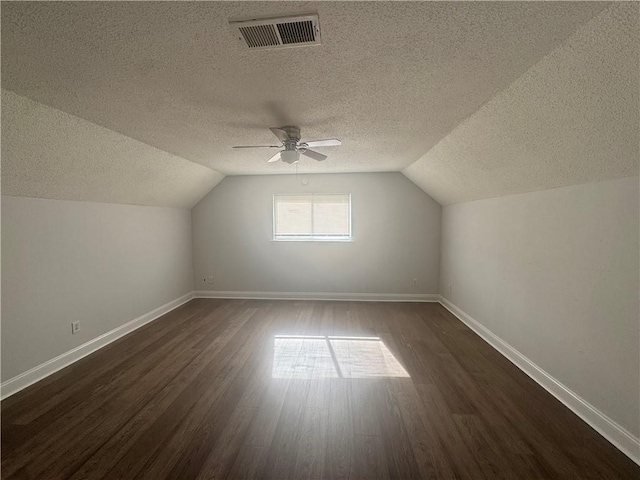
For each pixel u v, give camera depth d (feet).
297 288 17.81
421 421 7.02
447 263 16.08
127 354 10.57
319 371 9.37
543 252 8.56
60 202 9.61
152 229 14.39
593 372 6.85
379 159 13.51
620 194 6.17
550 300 8.27
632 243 5.93
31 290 8.67
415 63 5.41
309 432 6.67
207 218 17.81
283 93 6.61
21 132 6.95
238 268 17.95
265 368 9.57
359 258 17.47
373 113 7.83
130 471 5.66
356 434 6.61
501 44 4.81
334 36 4.59
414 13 4.08
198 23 4.23
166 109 7.34
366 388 8.42
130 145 9.89
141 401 7.81
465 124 8.48
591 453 6.05
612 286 6.36
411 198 17.06
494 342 11.19
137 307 13.34
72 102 6.76
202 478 5.51
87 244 10.65
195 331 12.78
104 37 4.50
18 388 8.30
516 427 6.81
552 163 7.37
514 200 9.98
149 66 5.39
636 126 5.05
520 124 7.05
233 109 7.45
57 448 6.20
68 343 9.89
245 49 4.90
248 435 6.58
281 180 17.54
